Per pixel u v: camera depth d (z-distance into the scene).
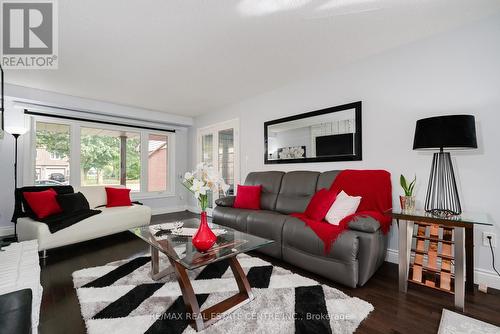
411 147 2.34
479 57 1.99
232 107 4.42
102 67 2.83
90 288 1.86
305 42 2.34
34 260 1.51
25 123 3.61
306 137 3.23
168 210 5.32
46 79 3.17
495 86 1.92
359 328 1.41
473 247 1.90
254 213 2.76
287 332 1.36
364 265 1.87
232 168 4.52
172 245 1.77
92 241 3.20
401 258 1.86
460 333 1.36
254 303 1.65
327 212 2.35
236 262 1.76
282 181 3.23
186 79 3.24
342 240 1.89
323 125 3.04
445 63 2.15
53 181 3.92
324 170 3.06
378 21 2.01
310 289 1.84
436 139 1.77
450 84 2.12
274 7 1.83
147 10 1.84
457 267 1.63
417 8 1.85
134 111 4.57
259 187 3.32
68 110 3.97
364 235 1.89
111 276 2.08
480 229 1.96
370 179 2.47
